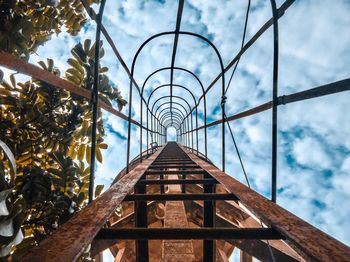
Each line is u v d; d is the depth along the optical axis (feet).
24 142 7.02
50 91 7.64
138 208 8.33
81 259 6.32
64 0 8.43
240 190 5.83
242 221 12.22
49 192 5.95
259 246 7.61
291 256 6.72
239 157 7.59
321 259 2.76
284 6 4.83
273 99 5.30
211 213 7.92
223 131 9.02
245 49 6.95
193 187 17.46
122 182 6.55
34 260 2.63
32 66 3.14
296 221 3.88
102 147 8.82
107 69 8.50
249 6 6.76
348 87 3.13
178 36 9.39
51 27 8.05
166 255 6.50
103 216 3.99
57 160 6.90
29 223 6.04
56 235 3.27
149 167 10.62
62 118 7.68
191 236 3.75
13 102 6.75
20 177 5.74
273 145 5.31
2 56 2.57
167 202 10.05
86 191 7.88
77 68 8.03
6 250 2.79
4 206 2.56
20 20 5.75
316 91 3.83
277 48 5.28
